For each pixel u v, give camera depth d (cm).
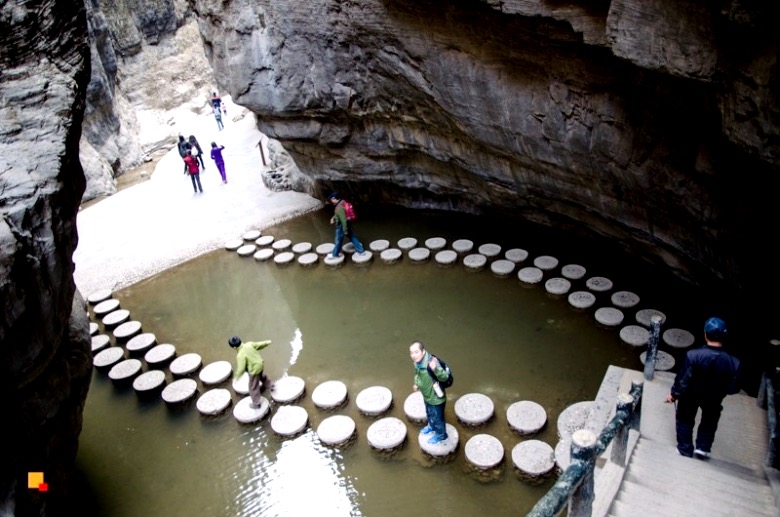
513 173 1040
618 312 1005
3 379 503
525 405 830
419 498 733
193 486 805
